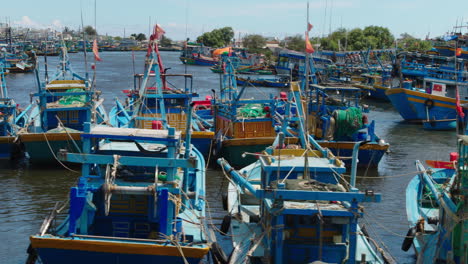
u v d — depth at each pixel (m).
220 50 29.11
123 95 50.94
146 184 12.33
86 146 12.07
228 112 25.08
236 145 23.59
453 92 38.81
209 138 23.91
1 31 135.12
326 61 62.88
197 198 14.72
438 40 59.25
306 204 11.37
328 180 12.51
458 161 12.21
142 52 166.38
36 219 17.06
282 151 13.58
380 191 21.03
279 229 11.07
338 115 23.67
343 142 23.38
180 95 26.39
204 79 72.62
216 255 12.52
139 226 12.91
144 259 10.94
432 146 30.83
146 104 26.30
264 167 12.38
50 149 21.61
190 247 10.80
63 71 35.56
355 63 67.56
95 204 12.55
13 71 73.31
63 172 22.61
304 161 12.66
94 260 10.98
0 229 16.17
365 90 55.38
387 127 37.94
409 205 15.73
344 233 11.37
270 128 24.97
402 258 14.98
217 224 16.69
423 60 54.38
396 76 54.50
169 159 11.80
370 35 100.50
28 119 27.78
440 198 12.88
